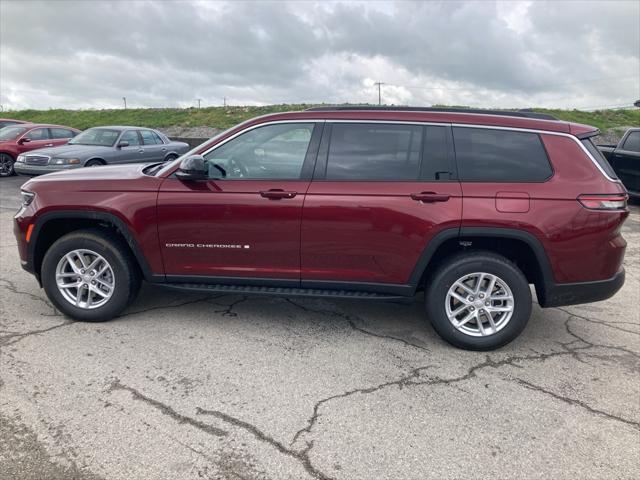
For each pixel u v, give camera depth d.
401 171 3.75
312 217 3.75
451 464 2.56
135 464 2.49
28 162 11.14
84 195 3.98
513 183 3.65
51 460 2.50
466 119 3.78
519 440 2.76
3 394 3.05
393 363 3.60
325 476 2.45
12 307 4.41
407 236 3.68
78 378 3.26
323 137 3.86
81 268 4.10
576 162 3.69
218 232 3.88
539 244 3.60
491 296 3.78
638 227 8.77
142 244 3.96
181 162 3.97
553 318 4.56
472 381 3.38
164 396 3.09
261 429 2.79
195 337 3.92
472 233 3.62
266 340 3.91
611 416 3.02
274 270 3.91
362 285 3.84
